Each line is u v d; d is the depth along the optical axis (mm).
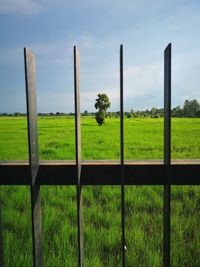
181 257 3926
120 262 3828
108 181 2055
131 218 5648
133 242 4480
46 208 6316
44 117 98125
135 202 6695
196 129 40219
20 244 4395
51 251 4195
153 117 97688
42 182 2070
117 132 36344
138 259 3988
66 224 5281
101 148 18891
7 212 6020
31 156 1925
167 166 1944
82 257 2066
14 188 8133
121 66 1794
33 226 1969
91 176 2055
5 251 4102
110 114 92938
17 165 2082
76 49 1826
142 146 19812
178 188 7785
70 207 6418
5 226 5242
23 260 3791
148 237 4703
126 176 2043
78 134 1932
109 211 6195
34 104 1977
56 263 3793
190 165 2027
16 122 63062
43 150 18000
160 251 4164
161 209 6312
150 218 5668
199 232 4797
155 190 7887
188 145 21062
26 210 6234
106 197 7340
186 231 4906
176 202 6723
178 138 27156
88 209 6348
